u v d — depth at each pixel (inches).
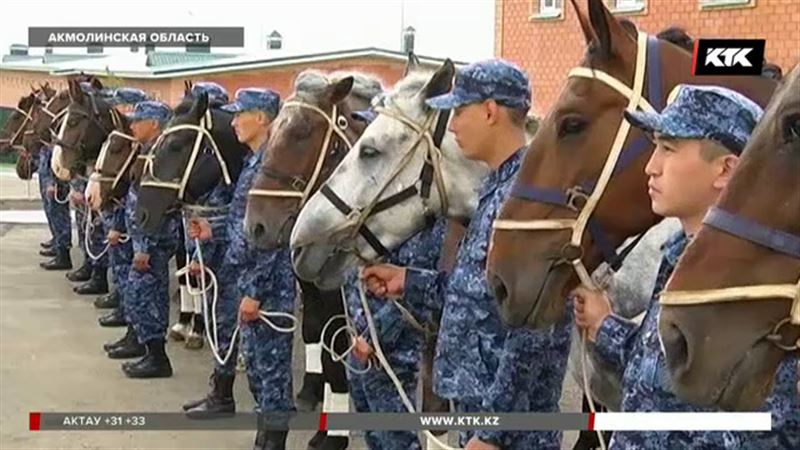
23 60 668.7
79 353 266.7
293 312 168.9
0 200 615.2
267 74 458.0
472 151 101.3
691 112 72.2
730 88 90.0
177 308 334.0
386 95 130.2
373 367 132.0
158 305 240.7
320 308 181.9
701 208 73.7
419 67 137.5
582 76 90.7
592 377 105.0
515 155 99.8
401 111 125.7
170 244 240.2
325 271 130.3
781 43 169.8
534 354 93.6
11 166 757.3
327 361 177.0
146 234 216.8
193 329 277.0
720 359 59.9
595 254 90.8
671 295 62.4
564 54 240.2
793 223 59.2
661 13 188.7
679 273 62.6
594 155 89.1
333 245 128.3
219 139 210.7
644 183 88.4
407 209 125.9
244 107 177.3
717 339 60.2
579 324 94.3
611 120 89.1
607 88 89.4
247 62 458.6
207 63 476.7
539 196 90.1
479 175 123.8
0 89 667.4
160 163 212.7
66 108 356.2
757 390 60.1
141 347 262.1
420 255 128.2
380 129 126.5
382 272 124.3
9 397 221.6
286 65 450.6
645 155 88.3
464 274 97.2
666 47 91.4
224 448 186.7
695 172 72.9
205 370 250.7
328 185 128.6
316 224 128.3
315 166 161.5
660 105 88.4
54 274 395.2
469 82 100.0
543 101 243.3
